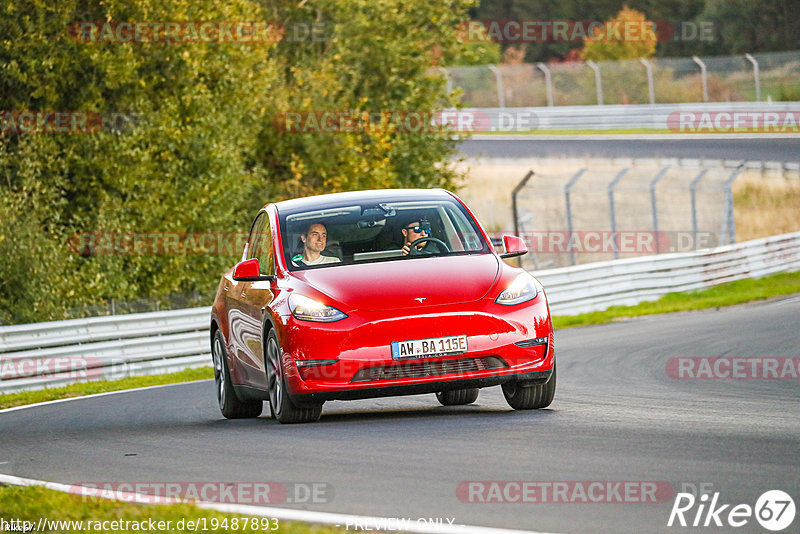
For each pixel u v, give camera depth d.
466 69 187.25
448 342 27.20
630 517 16.55
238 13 92.69
